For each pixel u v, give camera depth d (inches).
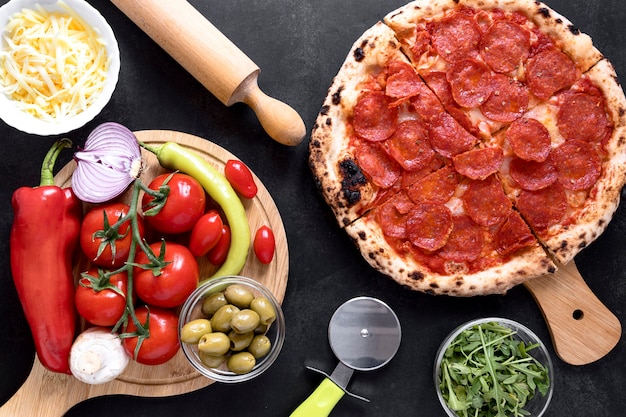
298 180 31.5
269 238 29.5
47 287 27.8
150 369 29.8
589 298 31.2
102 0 31.3
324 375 31.0
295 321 31.5
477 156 29.7
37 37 28.4
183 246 28.7
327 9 31.9
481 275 29.7
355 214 29.8
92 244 27.9
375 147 29.9
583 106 29.8
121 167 28.5
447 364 30.3
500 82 29.8
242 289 28.0
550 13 29.9
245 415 31.4
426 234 29.8
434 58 30.0
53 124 28.6
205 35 29.0
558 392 32.0
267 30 31.8
